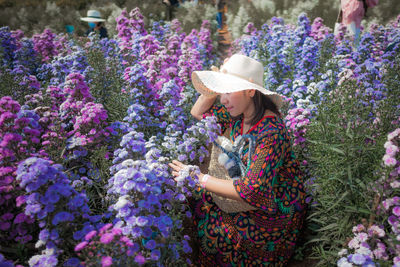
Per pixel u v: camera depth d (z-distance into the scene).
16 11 15.89
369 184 2.30
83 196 1.95
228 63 2.28
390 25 7.49
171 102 3.28
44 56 6.27
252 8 13.98
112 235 1.71
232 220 2.38
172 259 2.06
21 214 1.97
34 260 1.74
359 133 2.62
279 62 4.66
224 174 2.44
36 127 2.58
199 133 2.68
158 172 2.14
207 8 14.07
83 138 2.73
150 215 1.93
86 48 5.72
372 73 3.84
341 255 2.17
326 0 13.00
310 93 3.81
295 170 2.40
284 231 2.37
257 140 2.18
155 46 4.85
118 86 4.04
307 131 2.98
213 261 2.49
